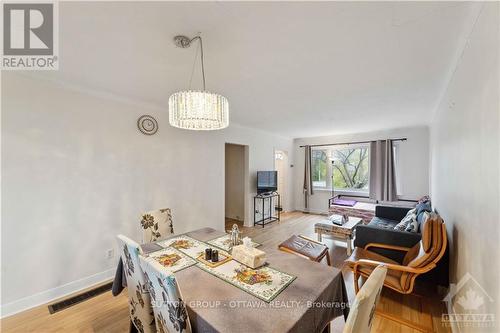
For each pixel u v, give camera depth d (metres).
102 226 2.59
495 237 1.01
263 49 1.68
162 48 1.66
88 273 2.48
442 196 2.67
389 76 2.17
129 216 2.82
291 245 2.68
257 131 5.20
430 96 2.75
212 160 3.97
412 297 2.26
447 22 1.36
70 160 2.36
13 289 2.03
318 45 1.62
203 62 1.88
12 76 2.01
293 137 6.41
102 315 2.02
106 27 1.40
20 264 2.07
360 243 2.75
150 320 1.35
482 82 1.19
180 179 3.42
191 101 1.58
